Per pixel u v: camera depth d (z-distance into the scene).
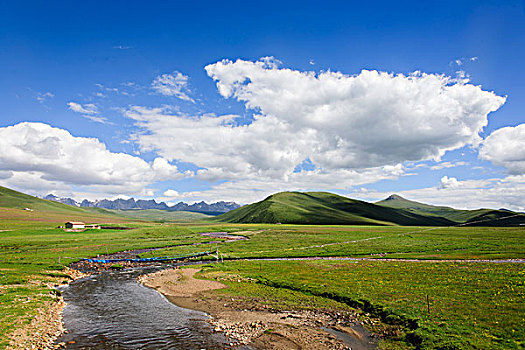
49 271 60.41
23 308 34.94
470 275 46.41
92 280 56.34
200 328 31.00
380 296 37.72
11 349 24.36
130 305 39.78
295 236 135.75
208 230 185.12
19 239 114.38
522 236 115.38
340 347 25.67
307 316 33.38
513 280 41.53
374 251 86.19
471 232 139.50
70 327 31.55
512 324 26.53
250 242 115.31
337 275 51.66
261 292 44.28
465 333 25.25
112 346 26.81
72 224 157.50
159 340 28.11
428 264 59.38
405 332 27.31
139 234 145.25
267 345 26.56
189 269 65.62
